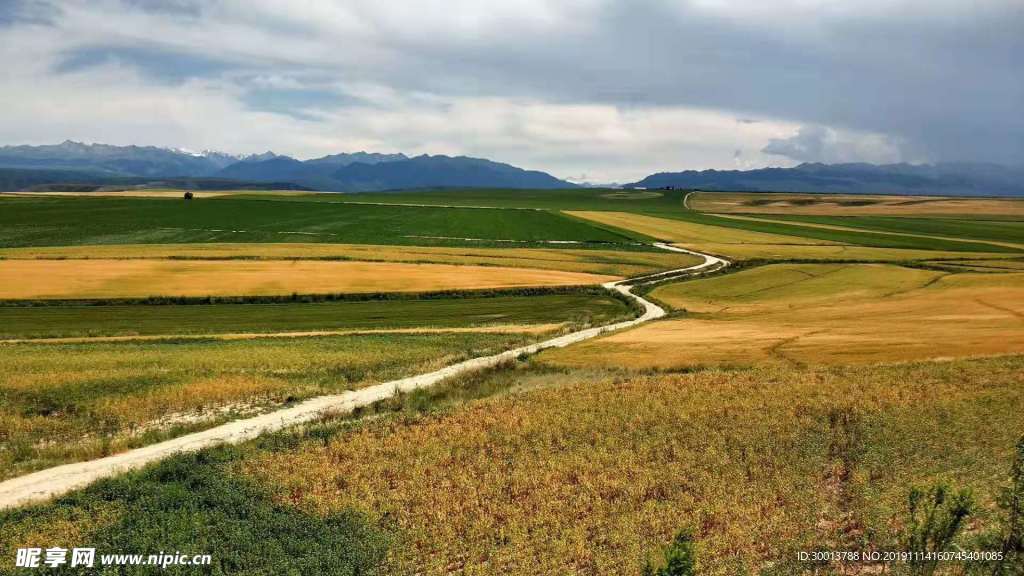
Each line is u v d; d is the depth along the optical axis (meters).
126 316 62.66
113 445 29.38
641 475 23.80
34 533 20.72
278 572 18.53
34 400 34.72
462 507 22.11
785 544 18.38
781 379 36.28
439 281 83.50
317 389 39.06
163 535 20.59
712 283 91.06
